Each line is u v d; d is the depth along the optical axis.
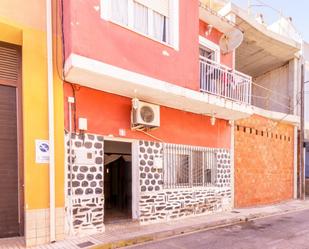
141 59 6.64
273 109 14.74
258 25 11.09
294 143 13.66
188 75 7.70
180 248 5.79
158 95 7.19
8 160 6.06
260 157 11.57
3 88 6.16
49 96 5.88
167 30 7.60
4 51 6.21
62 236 5.90
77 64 5.48
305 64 15.02
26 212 5.52
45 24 6.09
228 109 8.73
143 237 6.29
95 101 6.66
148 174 7.62
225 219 8.25
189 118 8.91
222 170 9.83
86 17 5.80
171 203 8.07
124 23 6.70
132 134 7.34
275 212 9.94
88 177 6.41
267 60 13.89
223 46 9.95
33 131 5.71
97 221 6.50
